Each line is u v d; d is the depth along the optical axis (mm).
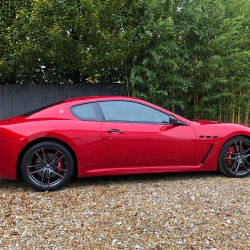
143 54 7203
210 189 4035
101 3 6422
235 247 2613
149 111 4379
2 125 3912
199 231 2875
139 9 7168
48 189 3951
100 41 6512
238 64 7020
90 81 8469
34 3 6516
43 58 7109
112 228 2922
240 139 4613
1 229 2881
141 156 4223
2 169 3863
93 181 4473
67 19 6410
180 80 6945
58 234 2803
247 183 4332
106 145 4090
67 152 4004
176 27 7109
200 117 7664
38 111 4176
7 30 6812
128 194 3832
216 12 6840
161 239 2734
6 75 7395
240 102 7441
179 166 4414
